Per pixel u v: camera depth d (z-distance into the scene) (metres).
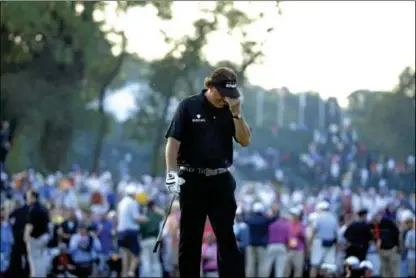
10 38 87.69
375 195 93.44
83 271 53.44
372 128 117.81
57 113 106.88
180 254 18.84
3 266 50.41
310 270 54.53
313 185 162.00
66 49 95.00
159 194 84.75
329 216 54.16
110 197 89.06
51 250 53.06
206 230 48.88
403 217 58.50
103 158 184.75
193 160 18.58
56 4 84.81
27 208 51.38
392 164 103.06
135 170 186.88
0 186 69.12
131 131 142.50
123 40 113.19
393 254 54.03
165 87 124.00
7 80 100.25
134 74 168.12
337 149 160.38
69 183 85.06
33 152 133.75
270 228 54.72
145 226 53.25
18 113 103.12
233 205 18.78
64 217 55.06
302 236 55.25
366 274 36.88
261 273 54.81
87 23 96.31
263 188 143.25
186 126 18.64
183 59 114.88
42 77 103.12
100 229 57.62
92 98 122.12
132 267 53.44
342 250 55.34
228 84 18.41
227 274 18.64
